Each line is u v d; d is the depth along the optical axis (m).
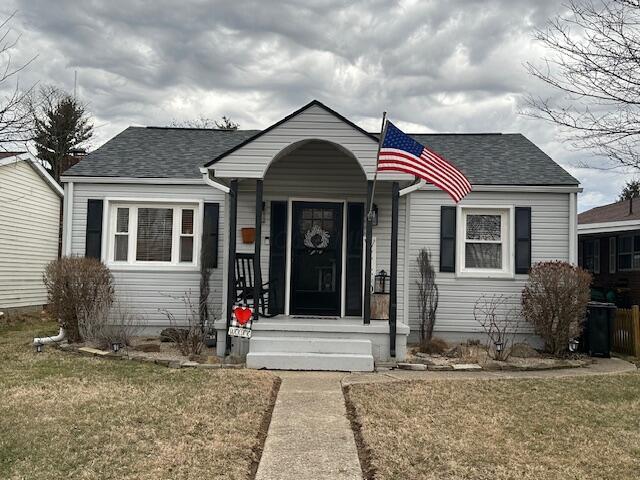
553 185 11.27
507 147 13.40
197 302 11.16
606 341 10.38
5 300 16.38
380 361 8.66
